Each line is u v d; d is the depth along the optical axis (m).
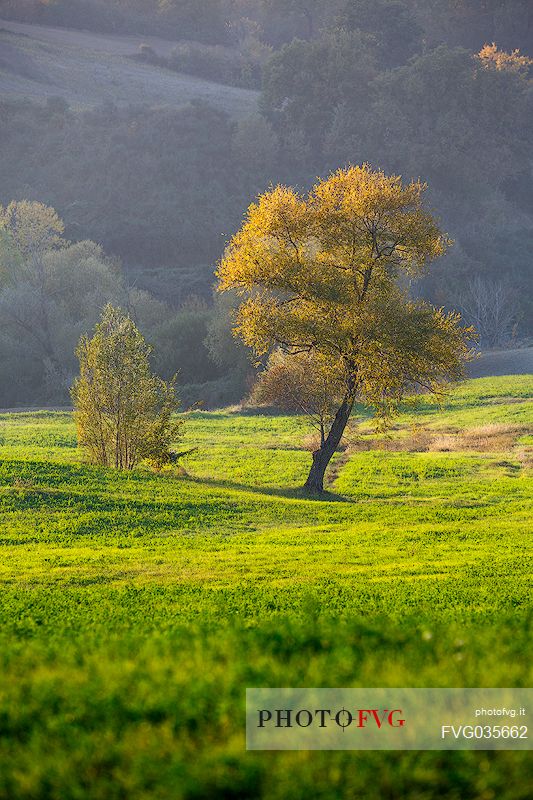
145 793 15.70
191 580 49.59
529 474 116.56
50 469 89.44
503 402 166.25
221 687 19.48
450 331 97.31
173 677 20.11
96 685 19.67
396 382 96.88
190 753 16.70
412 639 24.06
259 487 100.75
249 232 99.75
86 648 23.75
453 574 47.75
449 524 76.38
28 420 165.38
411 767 16.41
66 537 67.00
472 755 16.67
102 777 16.23
